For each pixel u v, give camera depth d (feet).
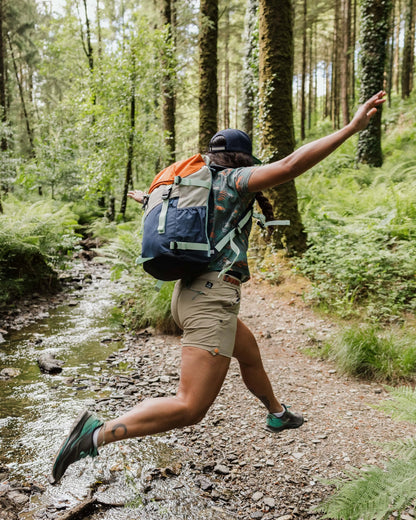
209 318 5.78
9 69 84.89
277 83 23.20
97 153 42.09
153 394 11.75
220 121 113.19
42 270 23.84
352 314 17.30
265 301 20.03
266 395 7.62
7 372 13.01
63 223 27.20
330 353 13.97
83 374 13.08
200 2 35.45
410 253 18.56
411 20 72.38
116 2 64.59
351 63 78.33
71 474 8.25
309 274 21.16
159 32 39.27
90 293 24.14
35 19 77.20
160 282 6.50
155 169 48.32
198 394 5.65
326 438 9.56
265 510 7.39
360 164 39.50
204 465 8.64
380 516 5.35
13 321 18.38
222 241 5.84
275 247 23.32
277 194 23.09
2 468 8.34
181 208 5.67
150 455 8.99
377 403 11.20
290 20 23.22
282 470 8.45
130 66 38.52
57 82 81.05
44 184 52.34
